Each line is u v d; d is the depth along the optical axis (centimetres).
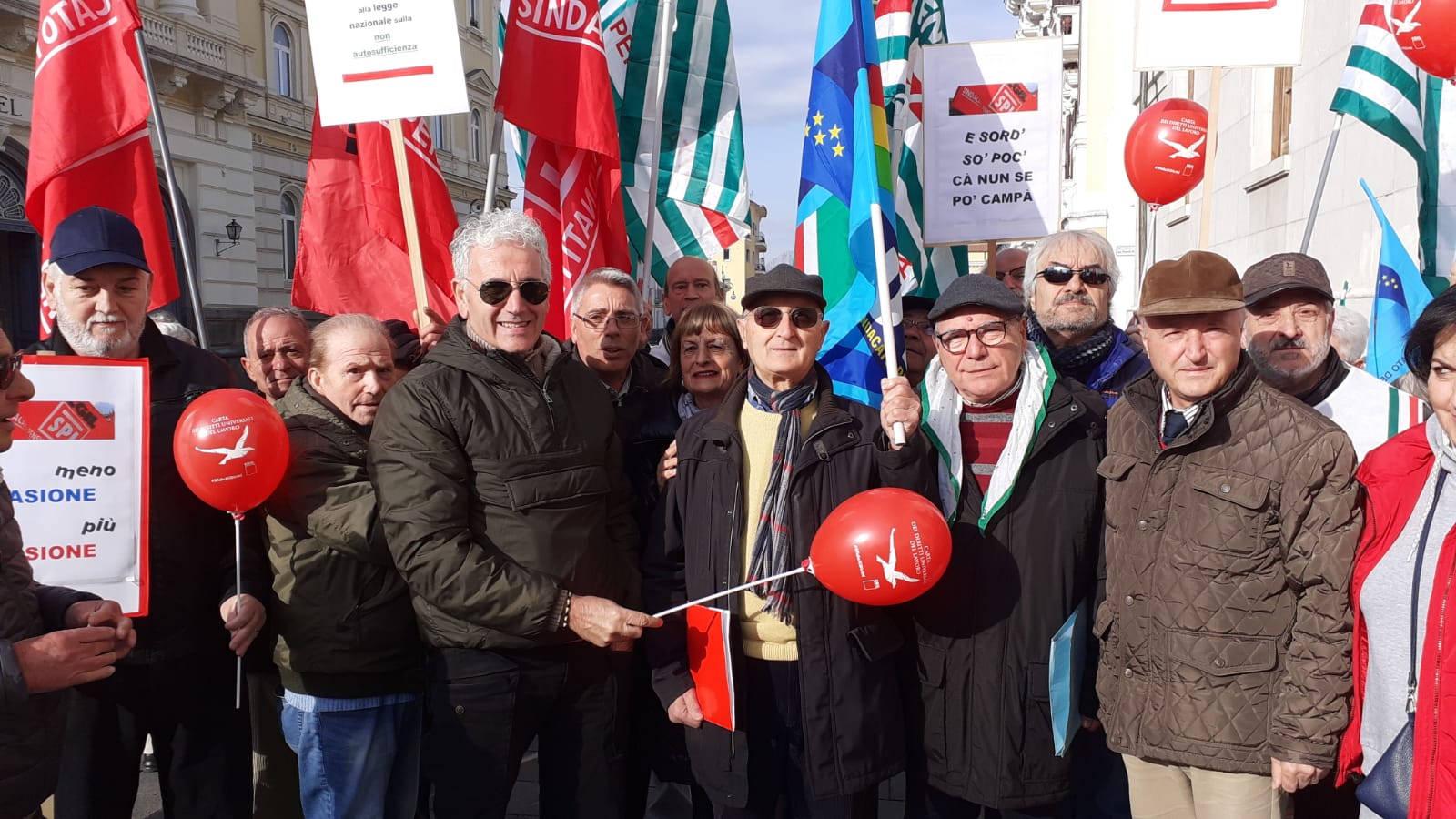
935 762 277
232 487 258
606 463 290
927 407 290
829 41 339
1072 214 1430
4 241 1586
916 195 465
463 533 257
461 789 264
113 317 270
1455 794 190
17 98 1546
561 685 274
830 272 344
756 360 280
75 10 390
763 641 273
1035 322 377
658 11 556
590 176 458
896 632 277
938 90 453
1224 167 1004
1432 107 460
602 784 281
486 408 264
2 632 210
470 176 2891
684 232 609
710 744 272
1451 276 322
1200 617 239
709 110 564
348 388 290
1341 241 667
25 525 243
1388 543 211
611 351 374
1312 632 225
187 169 1905
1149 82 1298
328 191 536
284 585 279
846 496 272
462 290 274
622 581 286
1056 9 2142
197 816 286
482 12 2934
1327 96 705
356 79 365
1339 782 227
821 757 262
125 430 254
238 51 2006
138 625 273
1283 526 231
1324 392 294
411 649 288
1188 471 244
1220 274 236
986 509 271
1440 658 195
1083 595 275
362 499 276
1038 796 267
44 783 220
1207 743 238
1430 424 209
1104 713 262
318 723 279
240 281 2030
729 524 275
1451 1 357
